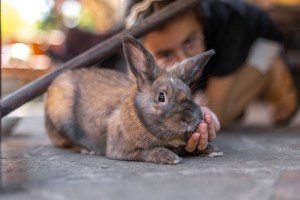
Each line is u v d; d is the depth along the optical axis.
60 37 1.70
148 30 0.88
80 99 0.84
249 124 1.46
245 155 0.70
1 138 1.16
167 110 0.67
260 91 1.32
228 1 1.16
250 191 0.46
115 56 1.14
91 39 1.29
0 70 1.25
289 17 1.70
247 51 1.15
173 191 0.47
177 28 0.95
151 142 0.69
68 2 2.39
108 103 0.79
